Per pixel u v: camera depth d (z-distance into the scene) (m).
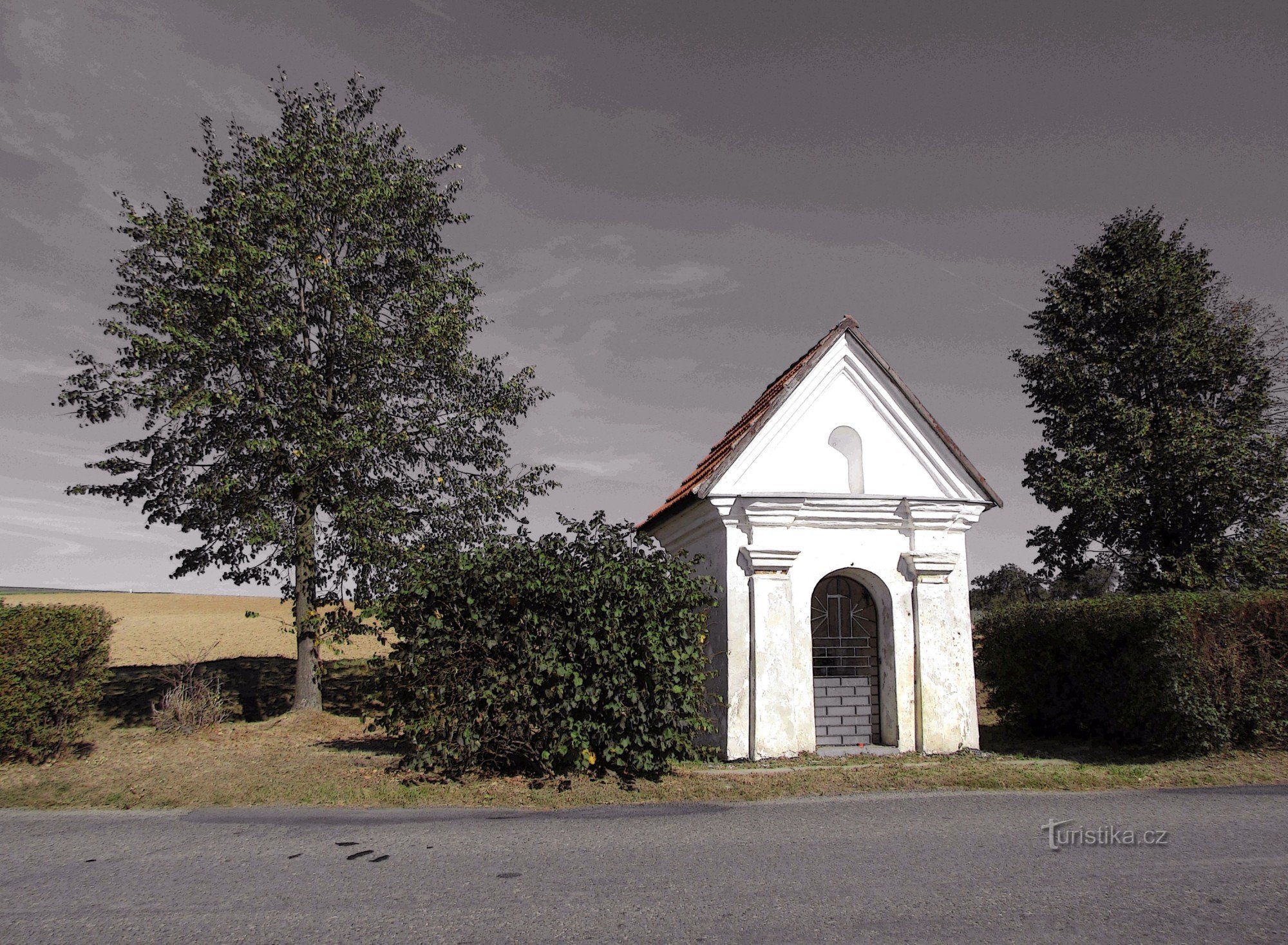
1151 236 27.17
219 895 5.60
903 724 12.23
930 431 13.02
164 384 14.59
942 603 12.54
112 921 5.12
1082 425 26.44
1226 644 11.12
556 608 9.77
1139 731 12.08
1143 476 24.89
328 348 16.05
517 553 9.98
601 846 6.90
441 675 9.46
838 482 12.88
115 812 8.38
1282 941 4.78
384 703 9.93
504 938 4.80
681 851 6.72
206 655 28.52
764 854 6.61
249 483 15.51
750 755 11.44
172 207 15.84
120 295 15.96
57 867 6.32
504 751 9.67
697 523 13.25
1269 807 8.40
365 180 17.00
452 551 10.30
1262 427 24.75
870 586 12.98
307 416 14.89
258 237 16.00
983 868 6.19
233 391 15.09
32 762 11.10
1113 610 12.35
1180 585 24.28
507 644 9.59
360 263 16.41
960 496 13.02
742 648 11.80
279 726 15.07
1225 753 11.09
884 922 5.05
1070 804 8.62
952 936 4.84
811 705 11.81
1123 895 5.56
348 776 9.83
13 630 10.55
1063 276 28.59
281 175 16.58
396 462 17.19
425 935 4.84
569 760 9.87
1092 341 27.11
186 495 15.58
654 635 9.66
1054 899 5.50
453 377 17.17
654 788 9.31
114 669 21.31
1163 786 9.65
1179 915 5.20
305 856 6.61
